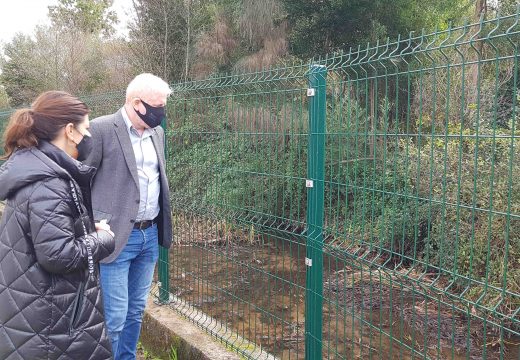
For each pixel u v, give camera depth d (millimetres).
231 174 3434
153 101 2832
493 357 4246
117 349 3006
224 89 3465
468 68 4152
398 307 5137
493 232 4410
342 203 2859
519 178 4238
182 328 3740
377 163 2812
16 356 1911
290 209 2916
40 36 16938
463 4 11797
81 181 2086
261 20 11961
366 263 2527
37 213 1873
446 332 4688
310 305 2809
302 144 2832
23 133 1958
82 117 2105
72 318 2002
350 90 2564
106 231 2178
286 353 3939
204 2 14961
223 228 3709
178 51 14828
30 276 1911
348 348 4230
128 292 3180
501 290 1767
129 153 2875
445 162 1933
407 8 11383
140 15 14961
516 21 1656
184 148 4012
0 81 18391
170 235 3180
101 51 16797
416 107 4215
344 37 11758
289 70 3098
